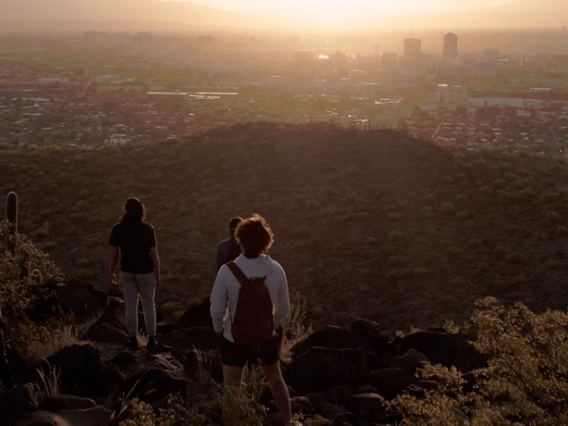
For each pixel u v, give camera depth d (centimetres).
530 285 2302
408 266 2530
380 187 3319
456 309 2203
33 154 4175
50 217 3250
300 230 2898
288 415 482
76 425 461
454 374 437
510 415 394
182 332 788
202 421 477
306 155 3803
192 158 3909
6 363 552
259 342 468
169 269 2684
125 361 680
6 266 783
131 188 3569
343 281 2464
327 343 700
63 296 891
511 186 3244
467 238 2744
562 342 400
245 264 470
